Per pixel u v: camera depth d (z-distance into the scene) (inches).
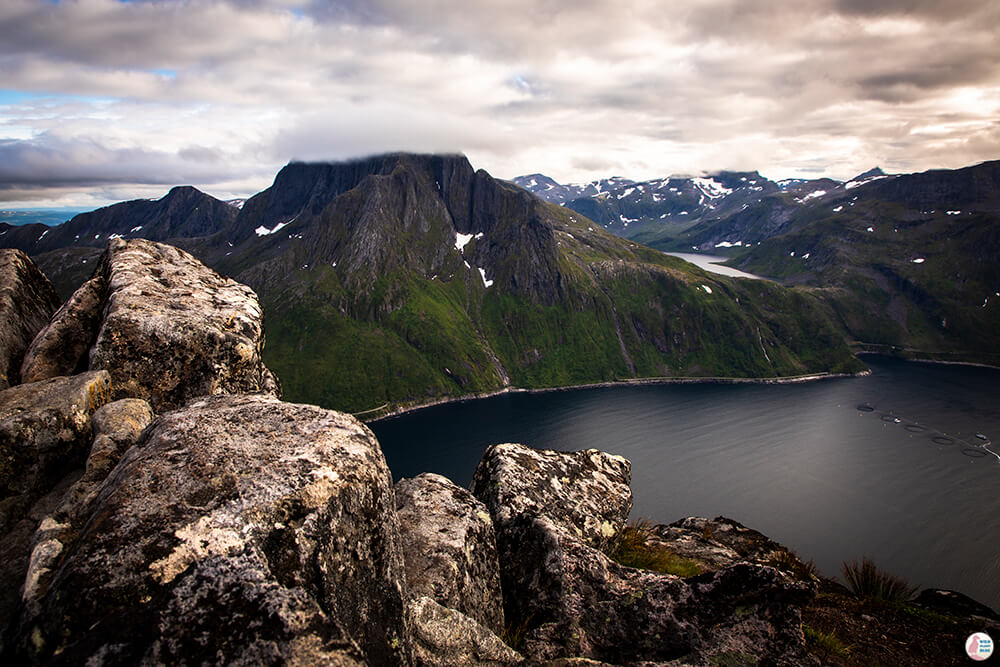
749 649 359.6
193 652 178.1
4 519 358.0
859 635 485.1
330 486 265.4
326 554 245.9
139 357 492.7
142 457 268.5
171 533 224.4
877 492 6633.9
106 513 233.3
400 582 291.1
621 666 342.3
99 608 199.6
